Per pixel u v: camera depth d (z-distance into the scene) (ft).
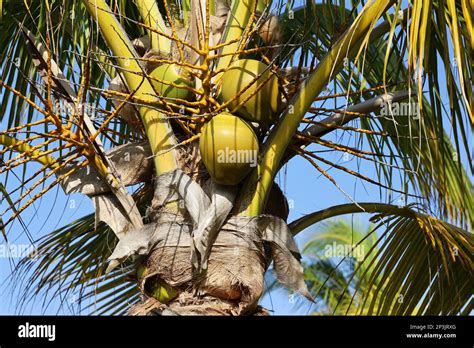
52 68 15.24
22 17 18.13
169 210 13.92
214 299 13.55
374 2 13.71
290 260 13.94
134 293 19.36
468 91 13.42
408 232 17.31
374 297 17.43
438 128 18.37
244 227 13.73
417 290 17.56
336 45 13.93
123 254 13.80
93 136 13.98
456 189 18.92
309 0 16.97
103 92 13.98
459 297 17.58
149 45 15.62
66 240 18.52
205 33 13.28
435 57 17.22
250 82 13.66
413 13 13.10
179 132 14.83
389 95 15.07
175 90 14.26
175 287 13.58
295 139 14.49
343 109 15.03
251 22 13.66
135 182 15.05
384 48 18.90
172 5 17.12
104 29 14.79
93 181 14.96
